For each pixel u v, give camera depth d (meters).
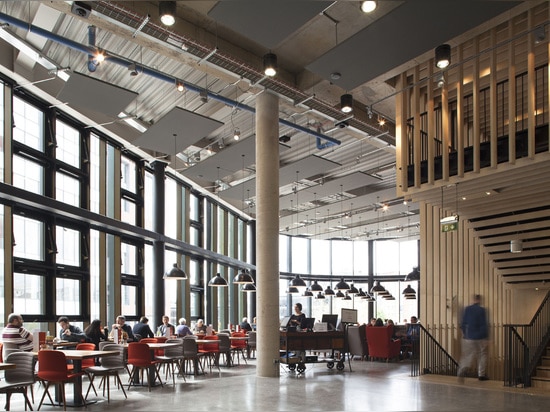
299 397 7.27
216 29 9.20
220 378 9.52
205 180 16.42
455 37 8.03
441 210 10.77
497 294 10.35
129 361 8.00
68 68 8.94
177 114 9.91
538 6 8.05
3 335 7.29
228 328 17.88
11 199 8.97
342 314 11.67
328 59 8.16
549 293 9.58
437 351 10.34
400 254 26.41
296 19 7.18
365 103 11.36
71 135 11.11
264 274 9.94
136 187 13.45
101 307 11.66
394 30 7.39
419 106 9.45
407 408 6.43
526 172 8.02
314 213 19.86
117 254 12.34
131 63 8.58
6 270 8.91
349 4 8.41
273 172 10.15
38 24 8.49
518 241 9.31
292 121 12.73
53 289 10.12
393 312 26.33
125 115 11.86
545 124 7.78
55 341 8.67
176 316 14.94
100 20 7.78
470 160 8.69
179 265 15.21
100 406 6.63
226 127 13.04
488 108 10.09
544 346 9.24
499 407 6.52
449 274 10.69
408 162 9.59
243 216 20.14
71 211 10.28
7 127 8.95
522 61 9.05
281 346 10.45
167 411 6.26
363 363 13.05
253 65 9.95
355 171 15.45
